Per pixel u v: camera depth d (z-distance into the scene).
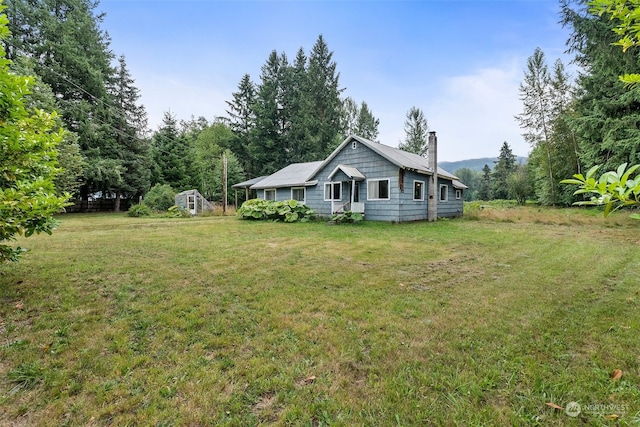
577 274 4.79
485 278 4.63
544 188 22.62
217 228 10.92
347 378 2.19
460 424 1.75
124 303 3.51
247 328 2.95
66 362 2.33
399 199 12.74
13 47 17.69
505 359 2.40
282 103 32.88
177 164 26.78
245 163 33.72
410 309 3.41
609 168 13.89
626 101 13.25
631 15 1.69
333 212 13.58
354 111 39.50
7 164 3.54
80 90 20.38
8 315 3.12
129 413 1.84
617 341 2.65
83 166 18.16
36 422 1.76
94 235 8.74
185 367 2.30
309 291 4.01
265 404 1.93
